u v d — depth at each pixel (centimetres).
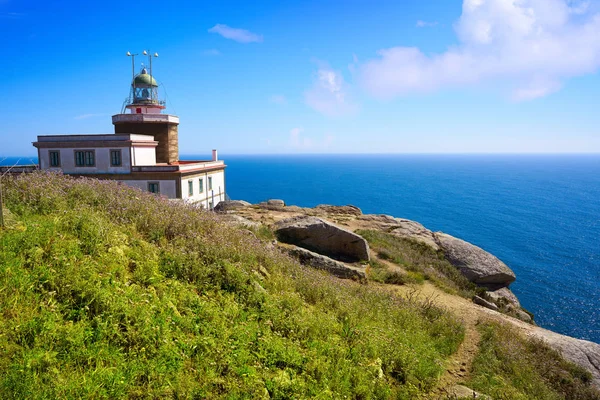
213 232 1012
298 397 537
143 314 564
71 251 645
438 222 9688
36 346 453
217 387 509
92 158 3734
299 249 1516
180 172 3712
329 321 798
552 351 1083
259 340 636
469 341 1055
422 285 1633
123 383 446
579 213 11475
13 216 736
